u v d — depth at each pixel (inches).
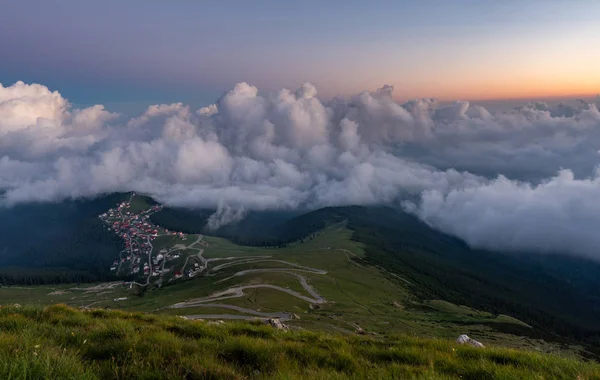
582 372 408.2
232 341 442.9
